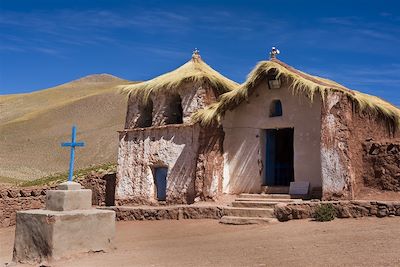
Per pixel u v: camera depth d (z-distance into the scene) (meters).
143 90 21.03
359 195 15.02
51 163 60.25
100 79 172.50
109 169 32.56
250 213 14.38
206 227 13.84
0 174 48.03
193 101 19.27
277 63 16.98
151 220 16.81
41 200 20.02
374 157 15.57
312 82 15.59
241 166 18.14
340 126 14.77
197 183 17.77
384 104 18.89
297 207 13.39
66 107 98.50
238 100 18.05
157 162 19.72
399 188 14.80
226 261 8.36
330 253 8.34
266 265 7.76
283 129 18.36
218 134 17.97
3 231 17.61
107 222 10.62
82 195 10.66
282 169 18.56
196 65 20.84
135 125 21.34
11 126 86.94
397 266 7.01
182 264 8.35
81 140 70.88
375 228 10.76
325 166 14.80
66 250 9.78
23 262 10.06
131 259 9.31
